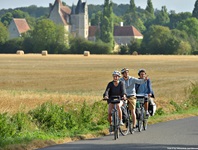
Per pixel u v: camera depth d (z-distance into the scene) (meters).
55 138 44.31
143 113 50.62
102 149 37.62
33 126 49.06
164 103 77.50
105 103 60.91
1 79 142.38
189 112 71.31
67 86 126.06
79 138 45.25
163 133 48.28
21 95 84.50
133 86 48.66
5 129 43.97
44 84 130.50
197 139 43.81
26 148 38.56
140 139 43.91
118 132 45.28
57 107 54.25
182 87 120.81
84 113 55.53
